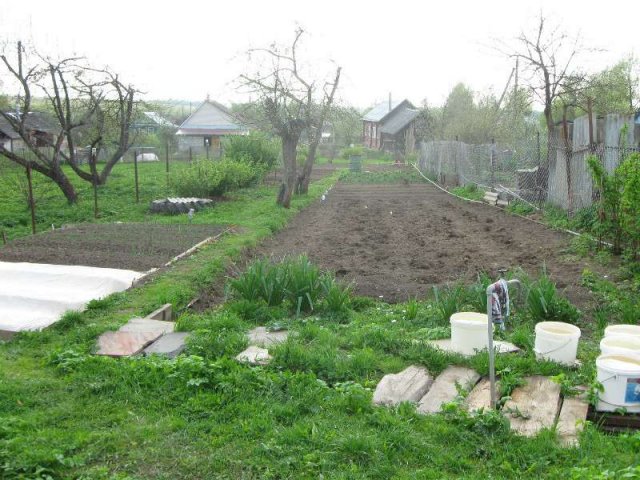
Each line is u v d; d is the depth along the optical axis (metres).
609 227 12.12
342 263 12.45
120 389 5.79
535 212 18.39
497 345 6.83
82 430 5.06
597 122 16.34
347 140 59.53
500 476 4.43
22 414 5.32
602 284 9.88
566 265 11.66
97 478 4.42
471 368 6.39
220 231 15.23
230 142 30.95
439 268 11.85
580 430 5.01
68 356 6.60
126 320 8.12
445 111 47.72
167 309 8.90
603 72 26.72
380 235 15.98
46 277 10.15
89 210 20.33
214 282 10.77
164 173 33.22
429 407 5.50
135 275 10.48
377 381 6.18
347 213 20.75
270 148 30.88
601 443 4.79
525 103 26.28
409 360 6.65
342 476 4.38
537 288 8.04
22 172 29.17
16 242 13.34
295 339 7.32
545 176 19.88
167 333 7.62
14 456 4.52
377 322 8.31
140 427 5.11
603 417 5.34
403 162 49.53
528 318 8.09
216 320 7.96
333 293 8.77
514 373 6.09
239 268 12.09
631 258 11.23
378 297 9.79
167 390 5.80
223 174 22.67
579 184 16.09
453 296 8.26
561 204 17.64
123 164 41.59
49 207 21.45
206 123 63.88
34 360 6.73
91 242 13.43
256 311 8.59
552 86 22.09
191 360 6.16
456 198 25.00
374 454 4.64
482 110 37.50
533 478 4.39
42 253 12.12
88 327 7.68
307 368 6.33
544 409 5.37
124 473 4.46
